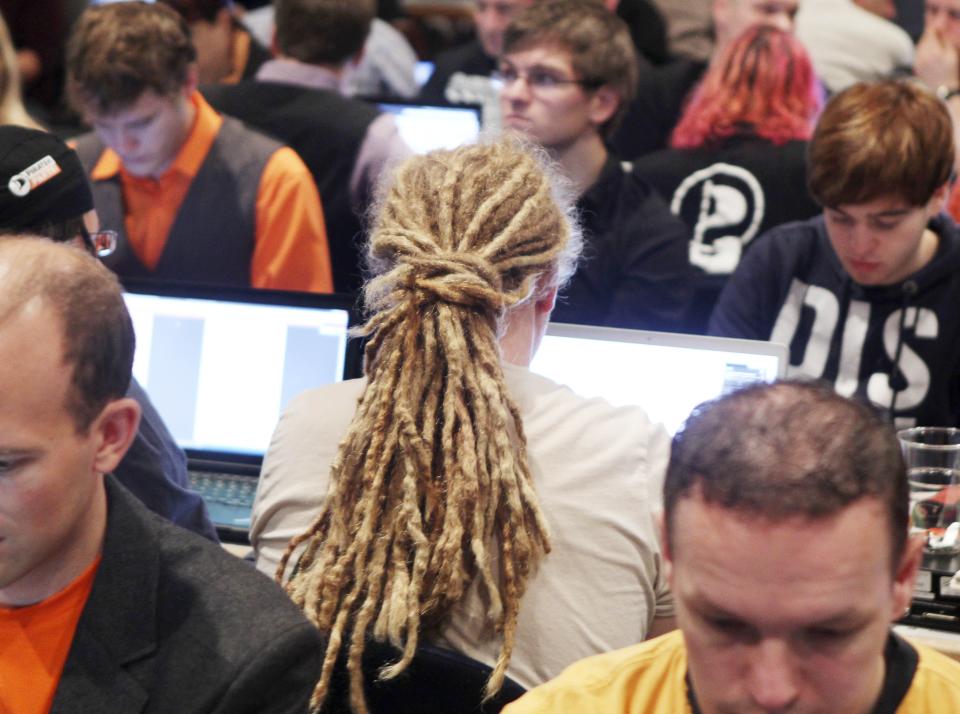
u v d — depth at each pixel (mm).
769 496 1084
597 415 2021
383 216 2014
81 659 1461
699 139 4262
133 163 3951
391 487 1847
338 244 4434
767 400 1180
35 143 2426
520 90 3785
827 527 1084
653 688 1357
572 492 1948
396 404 1837
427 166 2043
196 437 3066
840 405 1168
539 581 1908
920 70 5406
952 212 4344
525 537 1859
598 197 3836
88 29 3785
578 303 3836
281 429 2096
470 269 1885
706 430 1162
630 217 3857
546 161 2328
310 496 2018
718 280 4223
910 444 2639
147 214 4039
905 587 1192
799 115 4215
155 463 2490
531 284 1975
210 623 1468
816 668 1117
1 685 1474
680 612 1168
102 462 1432
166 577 1506
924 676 1252
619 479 1979
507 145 2100
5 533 1360
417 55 6793
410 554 1839
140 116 3826
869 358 3305
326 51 4562
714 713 1166
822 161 3051
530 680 1903
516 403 1904
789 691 1111
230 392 3047
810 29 5504
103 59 3744
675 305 3834
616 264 3842
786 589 1089
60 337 1348
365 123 4363
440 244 1934
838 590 1089
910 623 2381
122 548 1494
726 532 1099
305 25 4527
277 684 1454
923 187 3006
